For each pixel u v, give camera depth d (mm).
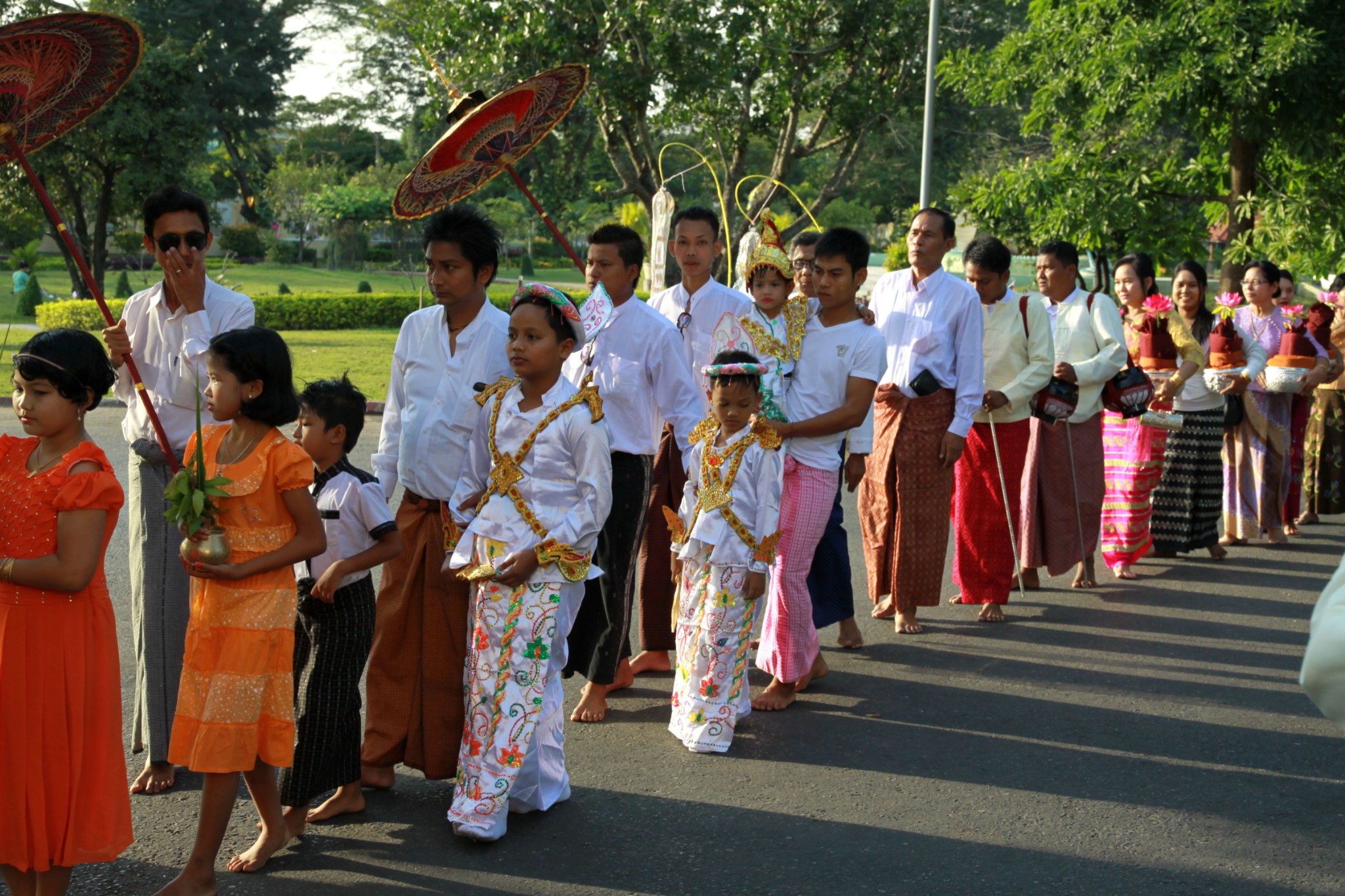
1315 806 4184
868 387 5086
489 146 4711
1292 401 8828
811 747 4703
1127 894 3539
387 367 19234
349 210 51688
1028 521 7172
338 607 3779
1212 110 14422
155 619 4148
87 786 3213
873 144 31547
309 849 3746
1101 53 14312
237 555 3393
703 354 5645
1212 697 5320
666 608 5637
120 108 25031
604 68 19359
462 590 4062
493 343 4121
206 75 45625
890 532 6344
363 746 4184
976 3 24109
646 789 4266
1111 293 16953
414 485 4082
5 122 3885
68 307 24781
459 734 4102
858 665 5773
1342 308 9266
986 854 3783
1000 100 16672
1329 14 13383
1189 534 8039
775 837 3881
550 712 4031
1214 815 4098
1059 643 6137
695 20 19578
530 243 52156
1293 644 6137
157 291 4344
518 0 18969
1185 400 7949
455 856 3713
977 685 5480
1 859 3150
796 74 21953
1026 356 6539
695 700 4652
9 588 3145
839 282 5160
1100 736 4836
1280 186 15773
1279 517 8664
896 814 4074
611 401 4918
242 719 3346
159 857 3676
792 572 5055
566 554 3822
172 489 3287
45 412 3164
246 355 3354
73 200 26703
